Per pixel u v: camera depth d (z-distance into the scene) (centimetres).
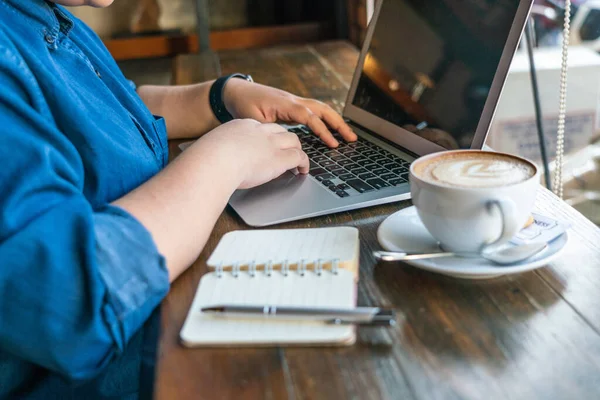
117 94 93
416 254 63
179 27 261
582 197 172
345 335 52
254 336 53
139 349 69
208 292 59
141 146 85
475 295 58
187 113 115
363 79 114
